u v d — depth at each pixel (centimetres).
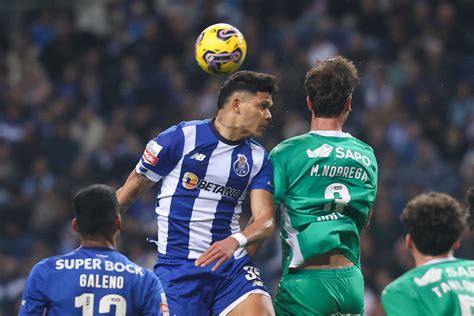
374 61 4262
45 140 4569
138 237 3759
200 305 1733
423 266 1482
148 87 4588
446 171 3872
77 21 5456
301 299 1694
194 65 4600
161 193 1750
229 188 1725
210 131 1727
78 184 4241
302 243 1688
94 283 1496
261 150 1745
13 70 5225
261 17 4581
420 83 4216
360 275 1716
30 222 4259
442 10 4447
